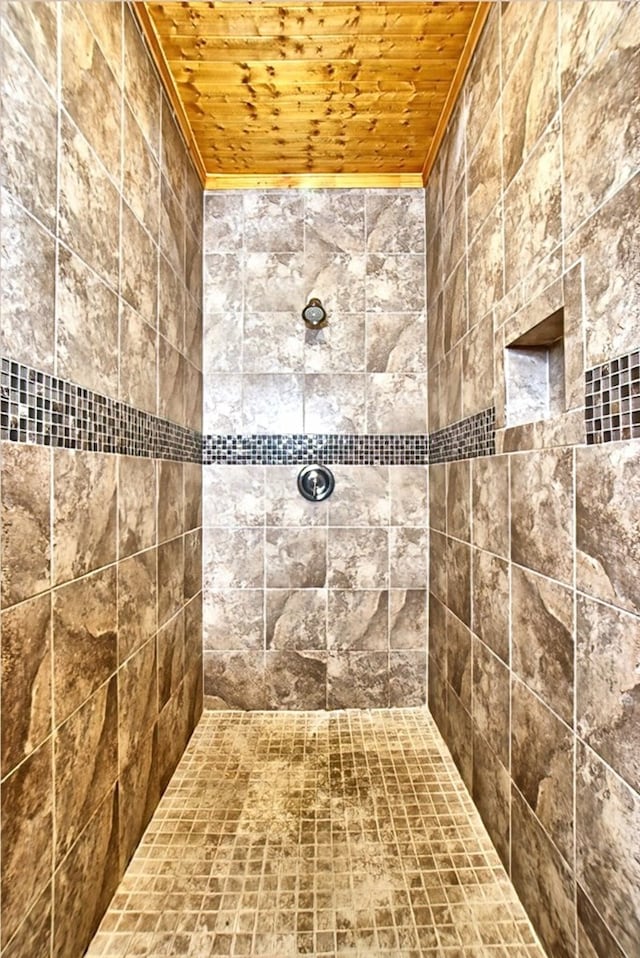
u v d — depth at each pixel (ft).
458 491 5.37
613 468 2.53
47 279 2.90
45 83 2.87
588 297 2.75
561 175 3.03
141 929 3.51
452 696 5.61
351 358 6.92
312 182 6.89
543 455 3.32
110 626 3.76
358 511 6.91
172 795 4.95
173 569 5.39
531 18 3.43
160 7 4.39
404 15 4.50
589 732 2.76
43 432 2.86
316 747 5.86
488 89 4.32
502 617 4.07
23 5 2.65
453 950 3.36
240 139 6.20
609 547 2.57
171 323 5.36
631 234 2.37
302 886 3.86
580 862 2.86
